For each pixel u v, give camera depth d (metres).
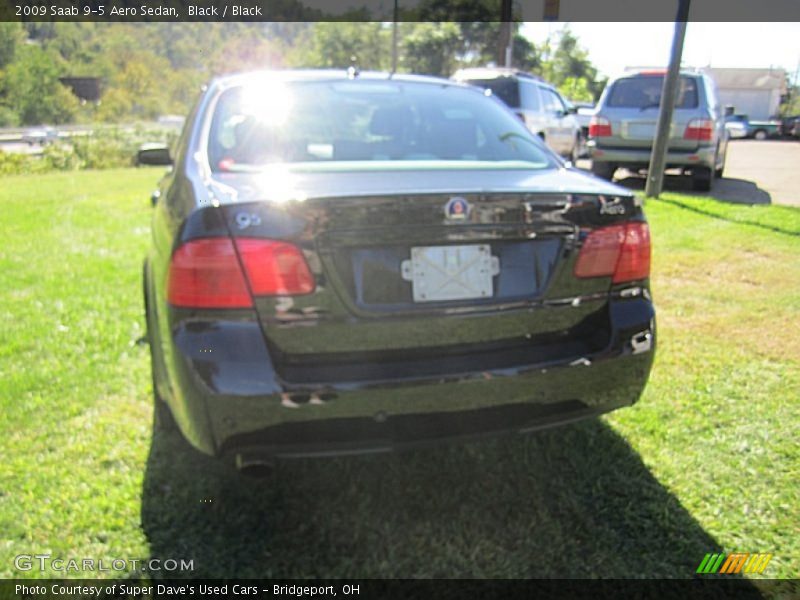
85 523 2.40
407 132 2.94
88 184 12.45
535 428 2.35
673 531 2.41
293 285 2.05
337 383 2.07
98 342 4.02
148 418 3.13
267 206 2.05
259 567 2.24
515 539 2.38
